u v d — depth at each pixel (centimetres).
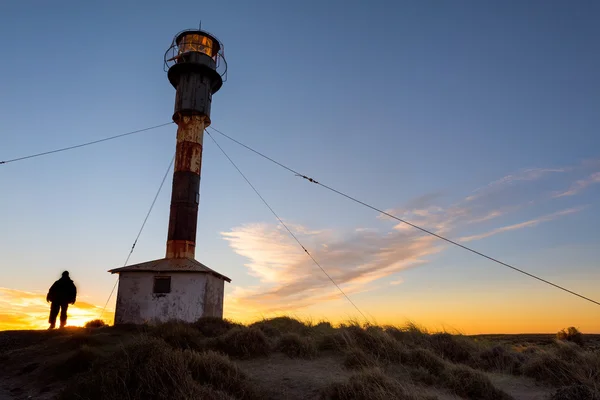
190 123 2727
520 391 1181
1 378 1220
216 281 2414
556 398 1009
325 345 1491
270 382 1102
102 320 2291
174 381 886
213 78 2917
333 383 1012
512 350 1636
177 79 2900
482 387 1097
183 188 2584
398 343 1433
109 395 866
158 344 1035
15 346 1616
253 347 1395
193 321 2133
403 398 920
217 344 1448
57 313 2122
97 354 1233
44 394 1044
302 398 991
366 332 1506
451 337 1688
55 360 1302
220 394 908
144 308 2159
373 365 1234
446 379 1164
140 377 896
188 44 2916
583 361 1301
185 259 2402
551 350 1501
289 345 1433
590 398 960
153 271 2214
